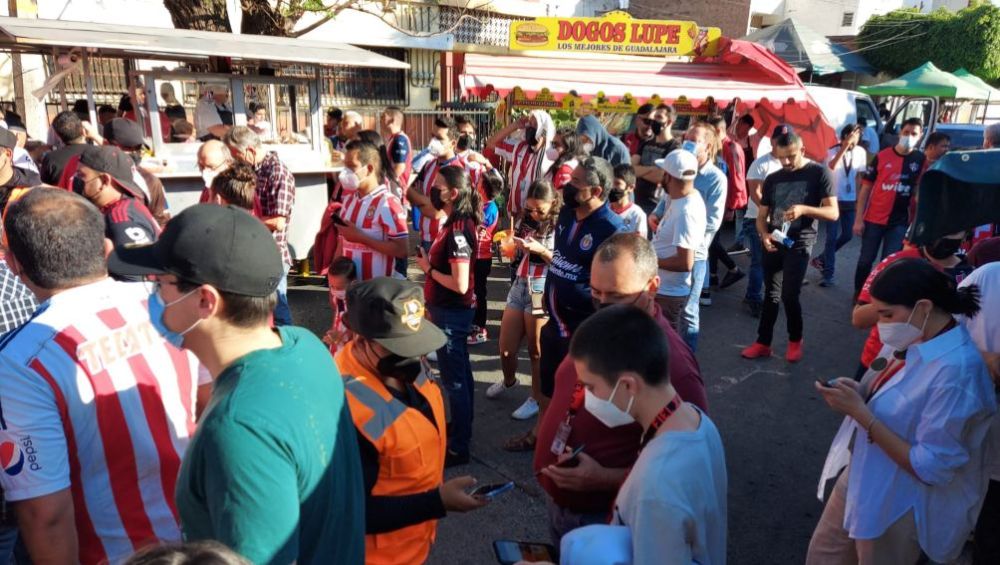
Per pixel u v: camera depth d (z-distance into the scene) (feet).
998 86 75.00
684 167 14.32
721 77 32.22
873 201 22.90
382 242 14.12
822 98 38.75
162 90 21.86
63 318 6.04
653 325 5.87
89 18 36.99
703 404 7.25
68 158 16.28
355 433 5.74
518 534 11.56
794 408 16.24
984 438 7.63
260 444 4.32
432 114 46.14
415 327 6.82
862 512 7.97
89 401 6.01
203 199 18.22
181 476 4.66
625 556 5.15
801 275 18.01
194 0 27.58
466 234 12.60
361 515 5.59
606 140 23.98
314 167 24.41
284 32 30.66
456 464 13.28
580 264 11.62
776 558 11.05
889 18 74.43
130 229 11.25
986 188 6.89
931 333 7.58
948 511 7.72
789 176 17.79
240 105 23.25
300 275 25.81
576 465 7.22
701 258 16.63
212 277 4.66
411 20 49.11
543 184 14.24
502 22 54.80
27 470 5.70
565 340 12.08
